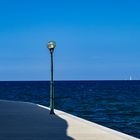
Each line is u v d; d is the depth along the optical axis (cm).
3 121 1756
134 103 6122
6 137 1280
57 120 1805
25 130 1452
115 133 1382
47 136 1305
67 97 7944
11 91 11381
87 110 4609
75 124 1645
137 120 3450
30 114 2119
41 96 8019
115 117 3753
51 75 2127
